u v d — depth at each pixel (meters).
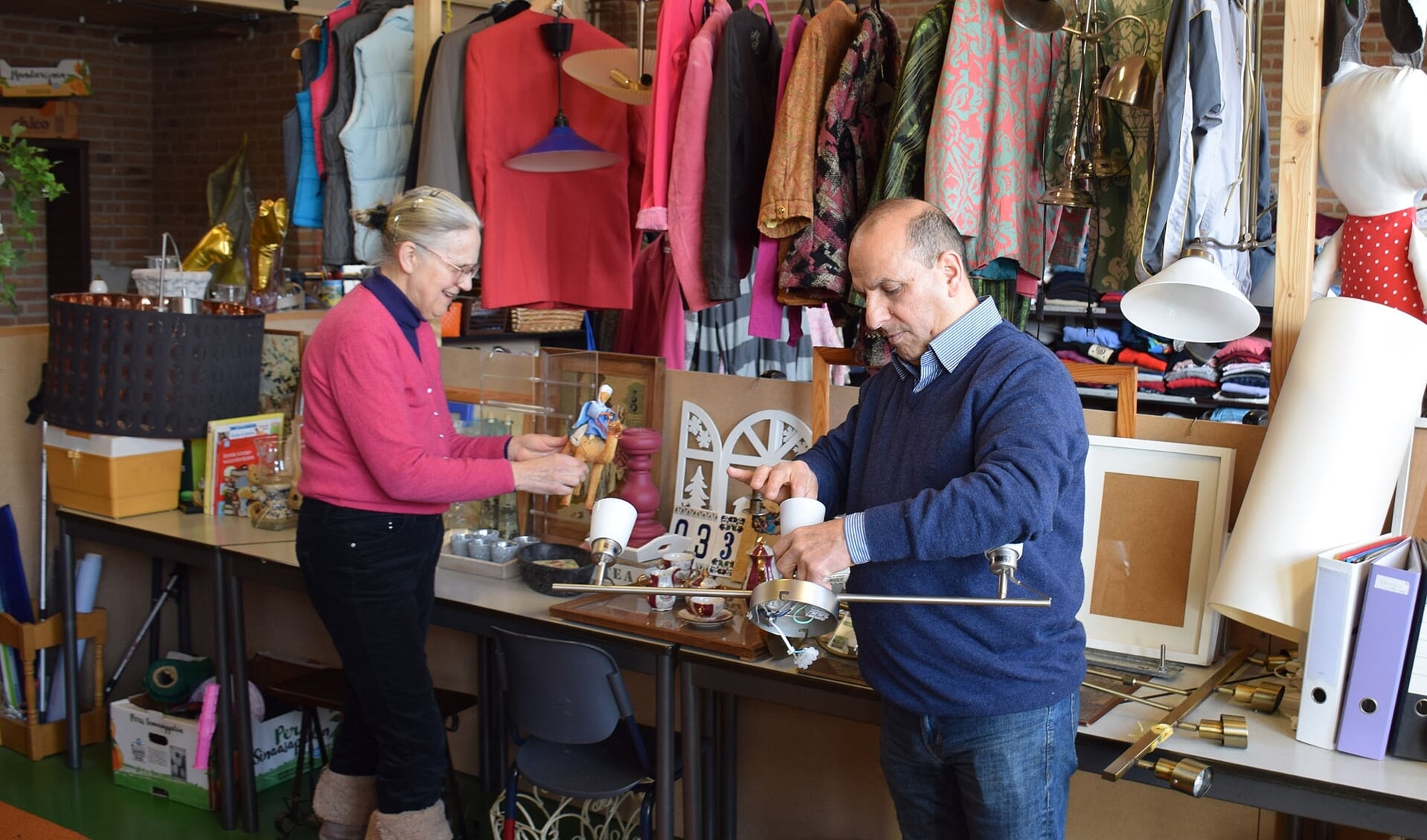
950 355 1.87
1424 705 1.82
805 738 2.86
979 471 1.70
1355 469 2.00
